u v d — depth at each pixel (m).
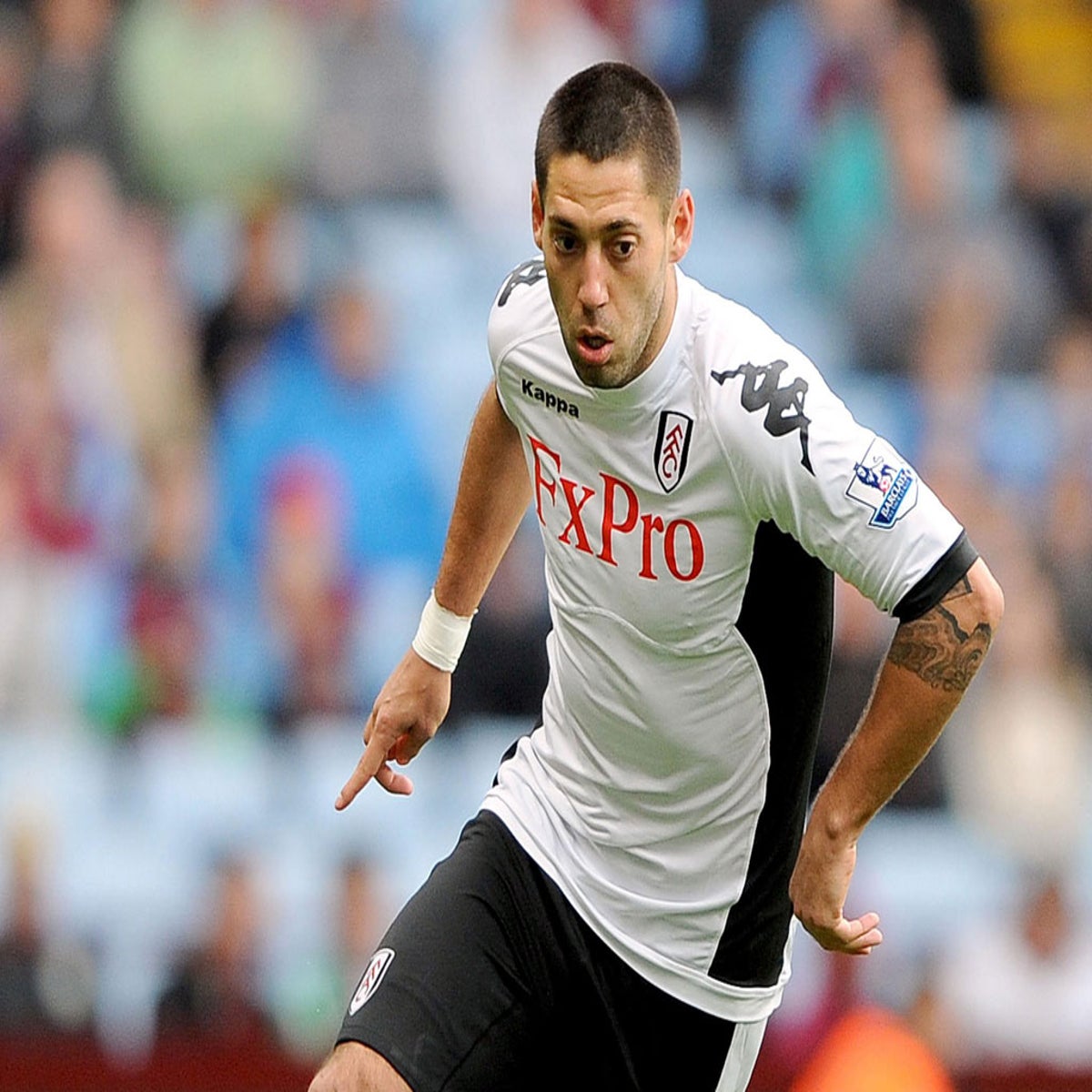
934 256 45.03
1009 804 36.59
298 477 38.81
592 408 14.52
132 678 36.53
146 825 35.50
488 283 45.09
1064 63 51.62
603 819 15.54
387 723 16.92
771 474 13.91
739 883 15.47
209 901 32.56
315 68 45.78
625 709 15.16
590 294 13.66
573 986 15.63
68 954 32.66
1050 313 45.34
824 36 47.69
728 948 15.59
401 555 39.50
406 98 45.91
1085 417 42.69
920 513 13.75
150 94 44.62
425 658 16.89
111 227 43.38
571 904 15.58
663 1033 15.76
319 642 36.94
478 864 15.76
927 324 44.44
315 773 36.16
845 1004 31.66
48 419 39.41
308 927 33.09
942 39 49.25
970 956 34.25
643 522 14.56
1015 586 38.97
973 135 48.56
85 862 34.88
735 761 15.16
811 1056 31.23
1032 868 35.75
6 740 36.19
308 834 35.53
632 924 15.55
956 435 42.31
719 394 14.05
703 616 14.67
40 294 41.69
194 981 31.55
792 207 47.44
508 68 46.16
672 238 14.13
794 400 13.87
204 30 45.00
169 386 41.47
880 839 36.03
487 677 35.94
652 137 13.70
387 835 35.50
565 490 14.98
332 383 40.03
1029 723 37.09
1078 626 38.94
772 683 14.91
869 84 47.38
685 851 15.44
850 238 46.00
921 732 13.88
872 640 34.38
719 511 14.30
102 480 39.38
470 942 15.41
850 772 14.05
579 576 15.10
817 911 14.18
